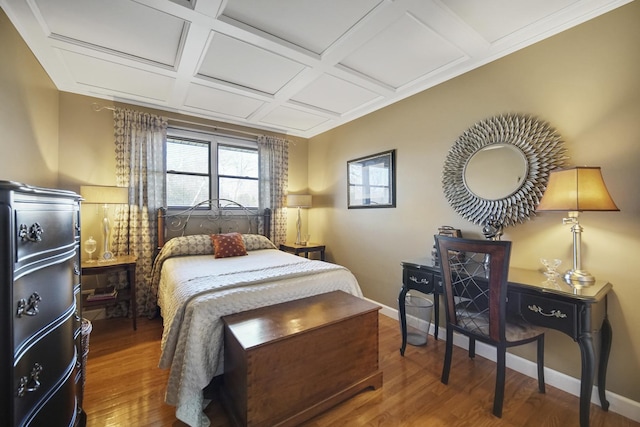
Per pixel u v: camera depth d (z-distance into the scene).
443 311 2.61
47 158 2.50
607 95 1.68
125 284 3.07
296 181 4.52
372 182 3.38
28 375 0.82
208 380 1.57
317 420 1.57
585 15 1.74
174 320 1.66
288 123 3.94
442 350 2.39
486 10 1.74
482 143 2.28
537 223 1.98
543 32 1.92
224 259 2.96
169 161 3.53
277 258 3.01
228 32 1.95
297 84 2.75
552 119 1.91
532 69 2.01
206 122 3.72
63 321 1.05
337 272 2.33
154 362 2.14
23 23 1.83
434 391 1.83
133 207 3.11
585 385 1.44
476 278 1.83
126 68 2.45
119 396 1.75
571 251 1.83
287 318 1.66
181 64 2.37
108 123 3.09
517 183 2.05
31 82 2.13
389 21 1.84
